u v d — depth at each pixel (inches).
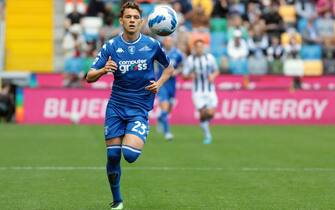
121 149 1007.6
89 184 1284.4
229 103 2888.8
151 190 1219.9
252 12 3533.5
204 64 2151.8
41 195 1159.0
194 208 1050.7
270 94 2901.1
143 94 1019.9
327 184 1304.1
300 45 3378.4
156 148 1948.8
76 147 1953.7
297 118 2913.4
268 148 1968.5
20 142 2086.6
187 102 2876.5
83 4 3636.8
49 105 2844.5
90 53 3272.6
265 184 1298.0
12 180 1328.7
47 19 3595.0
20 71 3312.0
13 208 1039.0
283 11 3661.4
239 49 3299.7
